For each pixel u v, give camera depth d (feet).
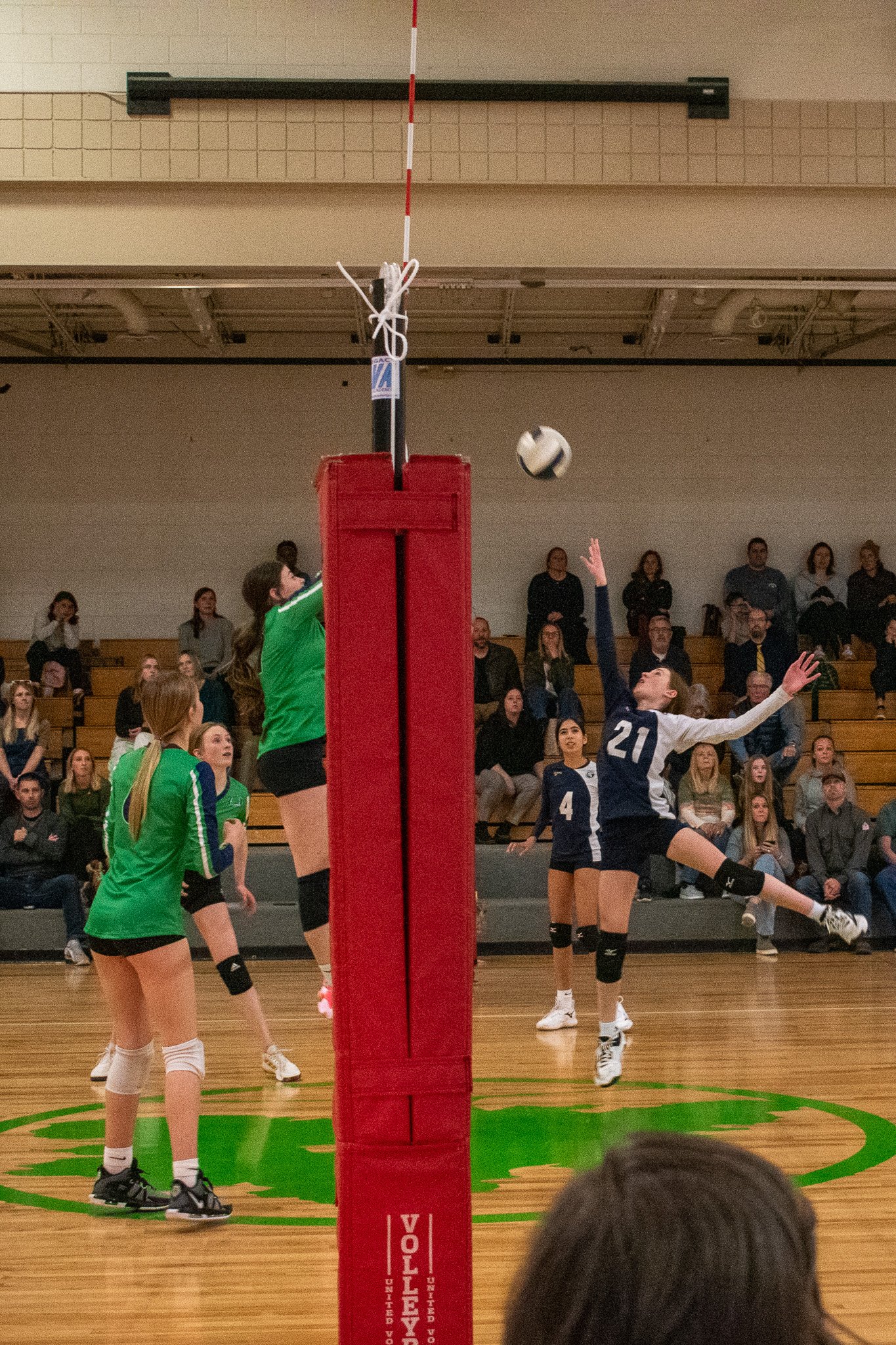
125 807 14.90
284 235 35.70
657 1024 27.66
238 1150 18.19
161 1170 17.25
